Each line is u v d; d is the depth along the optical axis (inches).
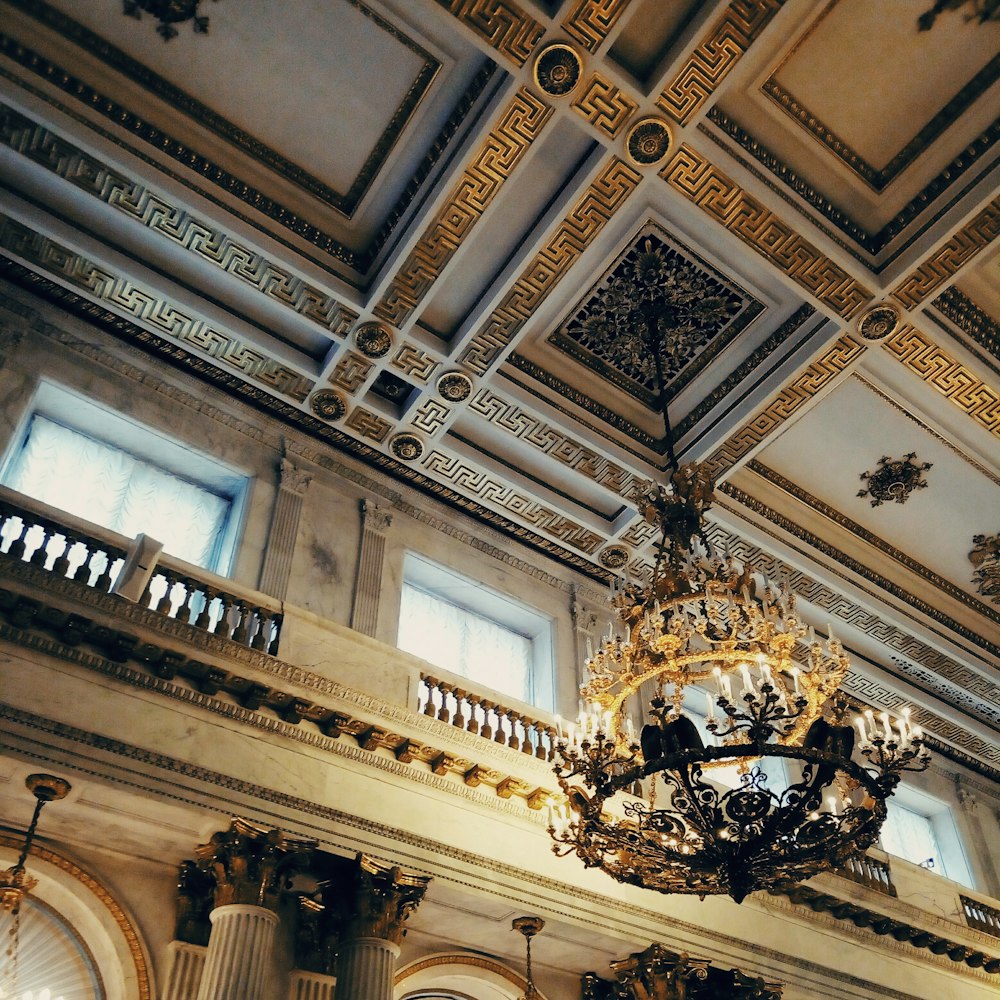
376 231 363.9
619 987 402.3
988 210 341.1
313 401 411.5
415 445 429.4
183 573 328.5
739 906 431.2
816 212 346.6
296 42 316.5
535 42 299.1
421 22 310.8
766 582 306.7
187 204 337.1
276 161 344.5
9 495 299.7
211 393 409.4
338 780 332.8
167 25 311.3
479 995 398.9
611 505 462.0
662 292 384.8
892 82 321.7
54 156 334.6
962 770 619.5
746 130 330.0
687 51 302.5
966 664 517.3
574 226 354.0
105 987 305.0
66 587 295.0
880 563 485.4
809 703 292.5
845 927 468.1
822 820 261.3
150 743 297.0
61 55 311.7
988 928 520.7
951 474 447.8
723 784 479.5
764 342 396.8
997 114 325.1
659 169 331.9
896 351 386.0
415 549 439.5
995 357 390.6
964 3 303.3
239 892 297.1
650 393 420.2
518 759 375.9
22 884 262.5
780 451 439.5
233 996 276.4
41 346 372.8
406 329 379.2
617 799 400.5
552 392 412.5
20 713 277.9
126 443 388.8
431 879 337.1
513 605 462.3
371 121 336.5
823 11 304.7
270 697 326.0
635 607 311.3
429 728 356.2
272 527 396.2
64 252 362.9
